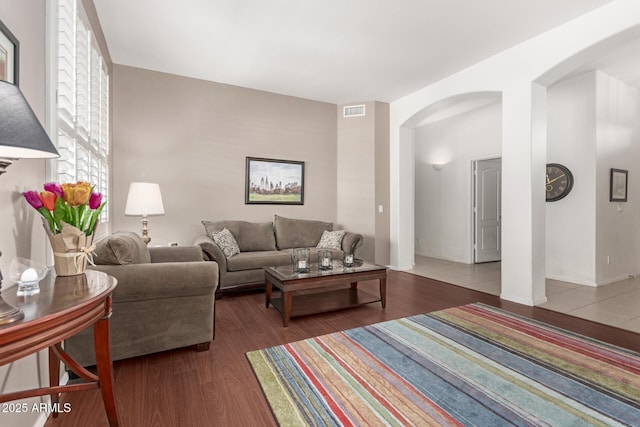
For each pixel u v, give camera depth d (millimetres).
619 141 4398
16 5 1348
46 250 1681
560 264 4426
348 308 3162
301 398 1666
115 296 1911
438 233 6438
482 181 5934
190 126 4301
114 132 3877
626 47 3441
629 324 2721
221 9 2797
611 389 1742
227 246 3842
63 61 1851
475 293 3775
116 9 2793
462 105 5457
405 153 5223
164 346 2084
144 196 3256
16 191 1354
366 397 1675
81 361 1870
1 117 810
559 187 4383
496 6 2727
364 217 5211
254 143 4723
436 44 3371
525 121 3287
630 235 4598
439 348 2252
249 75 4230
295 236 4637
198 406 1609
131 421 1495
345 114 5336
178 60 3805
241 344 2338
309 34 3203
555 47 3045
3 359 797
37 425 1451
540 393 1705
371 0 2662
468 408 1577
